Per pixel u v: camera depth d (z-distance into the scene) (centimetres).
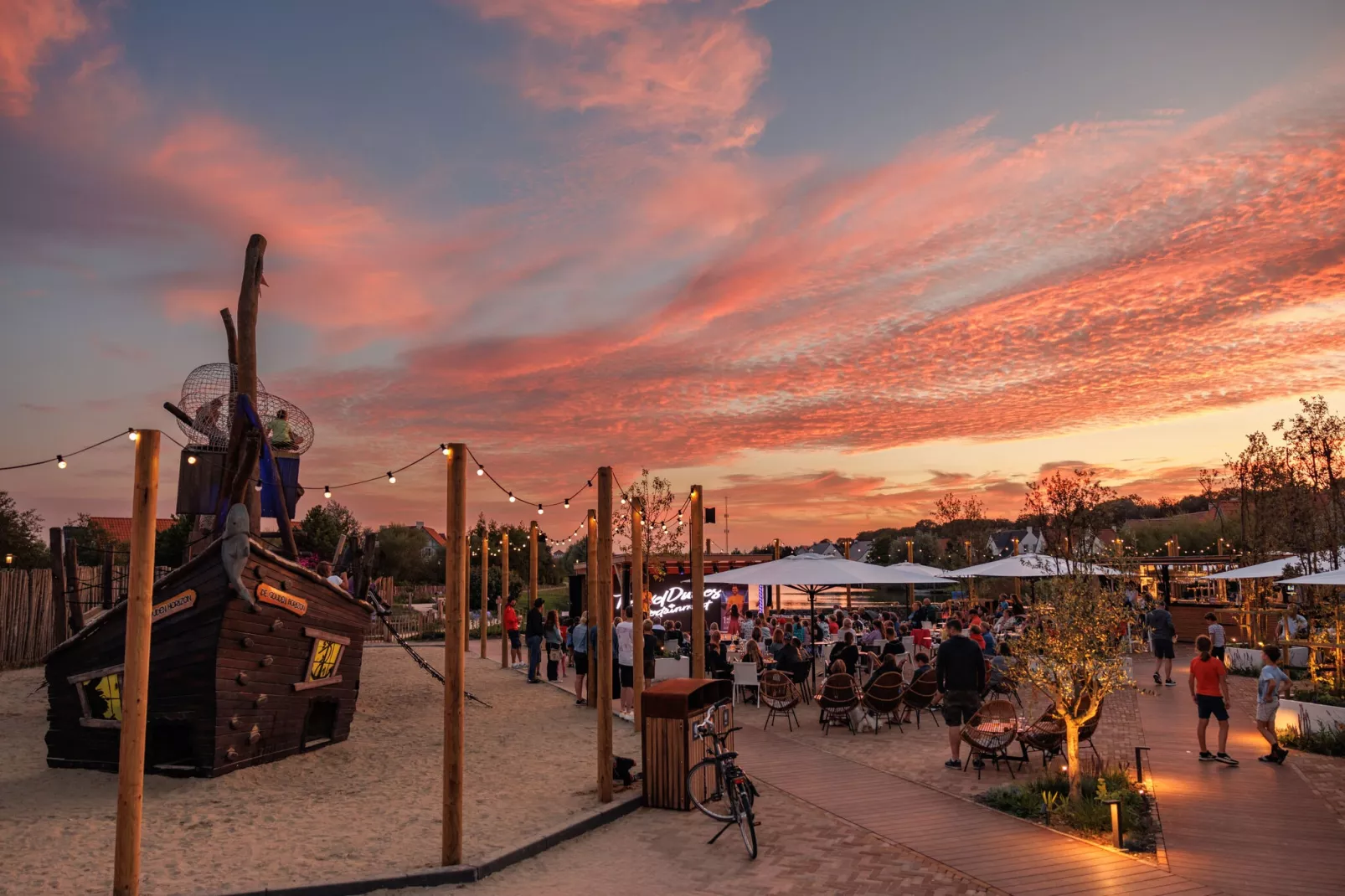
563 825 858
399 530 6188
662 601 2800
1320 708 1262
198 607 1074
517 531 5591
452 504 791
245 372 1359
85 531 3622
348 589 1438
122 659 1108
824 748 1249
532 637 2097
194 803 966
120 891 625
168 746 1133
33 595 2173
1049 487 2908
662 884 708
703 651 1322
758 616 2425
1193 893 664
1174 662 2392
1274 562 2291
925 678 1423
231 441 1199
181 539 3195
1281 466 2709
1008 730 1084
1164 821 852
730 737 1066
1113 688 930
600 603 967
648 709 959
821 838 820
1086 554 1372
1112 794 884
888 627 1950
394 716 1608
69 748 1139
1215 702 1127
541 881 726
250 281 1378
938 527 5809
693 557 1331
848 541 2883
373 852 791
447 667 767
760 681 1506
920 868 730
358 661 1401
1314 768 1084
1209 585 3309
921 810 914
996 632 2261
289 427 1533
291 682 1209
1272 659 1130
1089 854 761
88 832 853
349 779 1099
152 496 654
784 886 696
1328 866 722
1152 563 3058
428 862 761
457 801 753
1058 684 921
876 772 1090
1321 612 2016
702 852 791
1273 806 904
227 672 1081
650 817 915
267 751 1168
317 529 4425
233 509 1077
